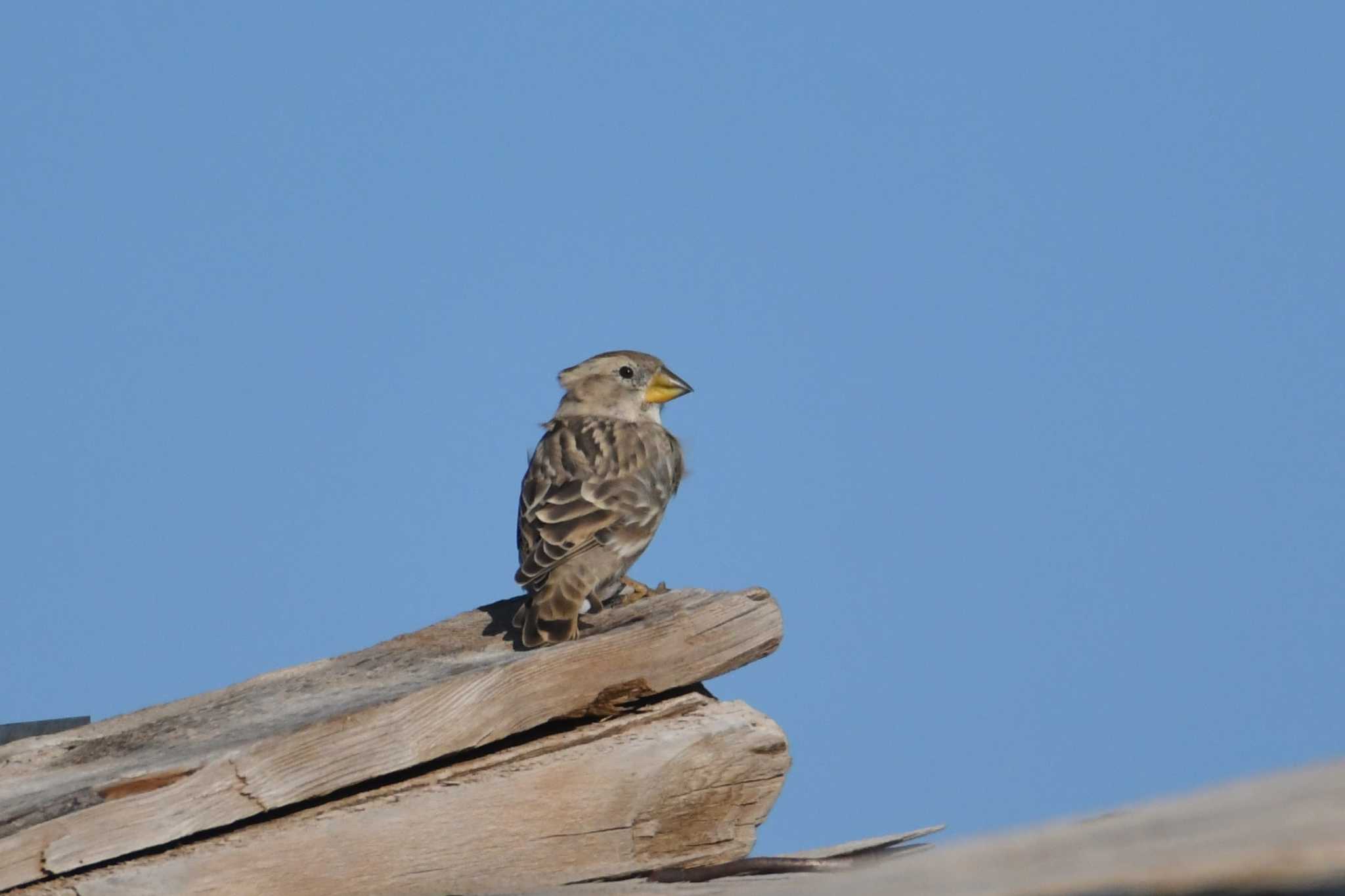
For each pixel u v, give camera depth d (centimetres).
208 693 1135
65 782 974
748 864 897
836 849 995
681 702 1041
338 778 963
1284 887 332
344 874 955
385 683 1075
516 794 991
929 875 425
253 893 938
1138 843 385
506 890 966
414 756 975
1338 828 343
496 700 1001
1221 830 369
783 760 1029
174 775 941
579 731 1021
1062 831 425
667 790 1004
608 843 996
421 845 969
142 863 928
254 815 951
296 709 1045
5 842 909
